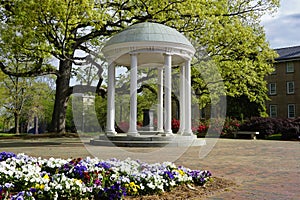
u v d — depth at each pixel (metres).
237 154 12.83
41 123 56.00
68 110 33.34
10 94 39.31
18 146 15.78
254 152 13.71
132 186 5.43
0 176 5.37
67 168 6.27
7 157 7.59
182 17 19.62
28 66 32.09
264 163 10.18
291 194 5.93
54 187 4.88
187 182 6.34
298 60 45.34
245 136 28.02
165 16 19.44
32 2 15.35
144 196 5.44
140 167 6.62
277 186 6.66
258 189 6.35
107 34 22.31
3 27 19.80
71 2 15.48
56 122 23.94
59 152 12.64
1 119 48.78
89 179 5.56
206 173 6.71
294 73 45.72
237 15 24.08
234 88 24.22
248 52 22.58
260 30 24.80
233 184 6.75
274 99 47.19
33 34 16.55
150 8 19.36
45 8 15.53
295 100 45.53
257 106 36.84
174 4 18.78
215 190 6.14
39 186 4.88
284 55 47.34
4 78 37.00
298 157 11.95
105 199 5.09
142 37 14.45
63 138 21.53
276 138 26.66
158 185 5.62
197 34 19.80
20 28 17.12
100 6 18.70
